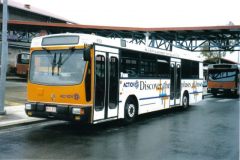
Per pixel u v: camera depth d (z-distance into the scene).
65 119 9.88
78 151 7.82
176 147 8.44
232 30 30.66
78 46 9.98
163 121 13.18
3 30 12.52
